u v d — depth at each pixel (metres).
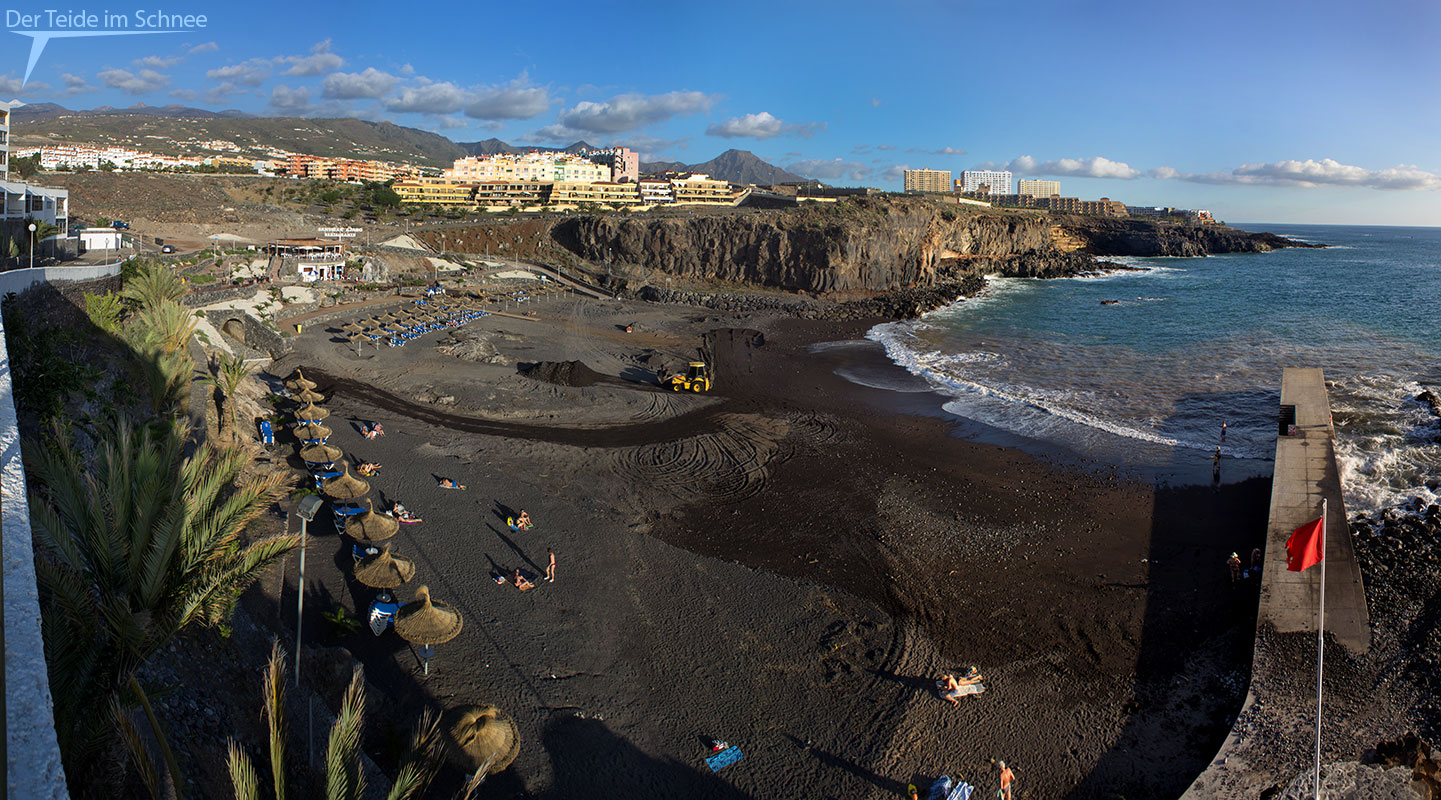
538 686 24.06
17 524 11.50
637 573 31.16
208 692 17.31
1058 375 66.06
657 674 25.00
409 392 56.31
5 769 7.77
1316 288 124.06
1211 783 20.64
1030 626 28.28
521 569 30.88
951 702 24.11
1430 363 63.88
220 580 14.15
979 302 113.50
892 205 135.38
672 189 189.00
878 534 35.41
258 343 64.25
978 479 42.28
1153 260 186.88
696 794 20.45
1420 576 29.58
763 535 35.19
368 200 157.62
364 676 23.05
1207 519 36.66
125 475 14.13
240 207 127.75
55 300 37.38
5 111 71.81
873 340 84.75
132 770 12.45
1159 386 60.91
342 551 31.11
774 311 105.94
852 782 20.94
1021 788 20.97
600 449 46.12
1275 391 57.75
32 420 22.91
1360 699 23.62
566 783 20.47
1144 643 27.22
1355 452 42.28
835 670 25.48
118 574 13.30
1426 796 20.23
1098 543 34.56
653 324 92.50
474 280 111.00
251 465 37.34
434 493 37.66
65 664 11.67
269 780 15.88
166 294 43.47
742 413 54.97
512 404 54.34
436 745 19.78
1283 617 27.22
